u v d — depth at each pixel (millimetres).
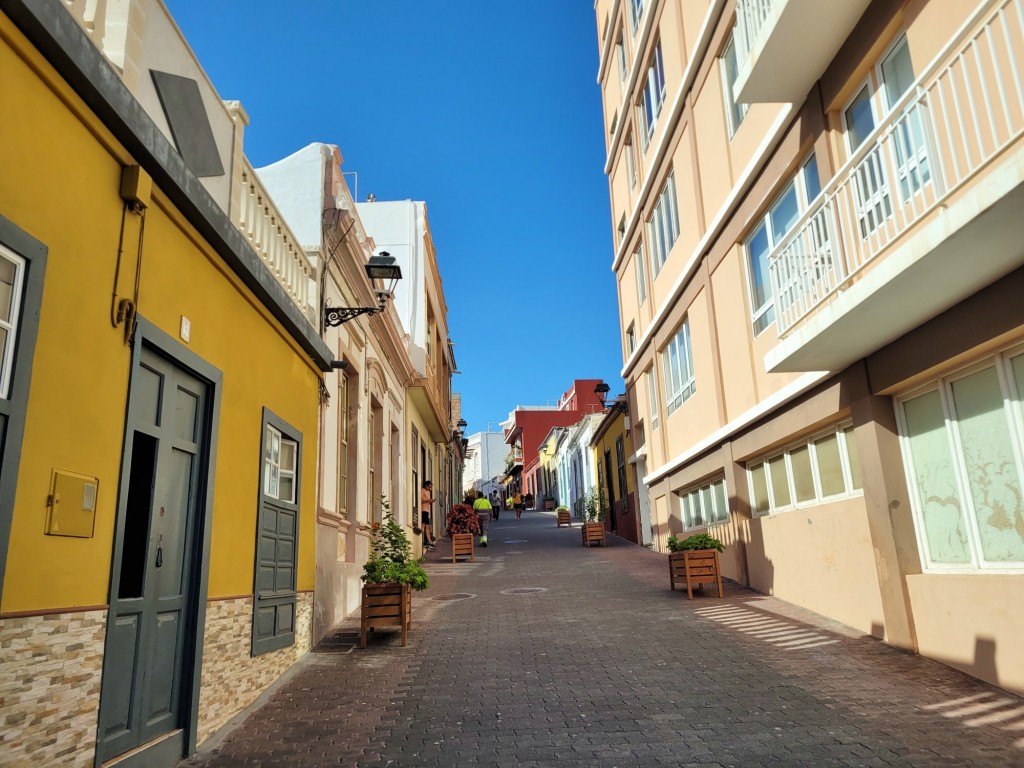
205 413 6066
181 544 5590
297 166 10219
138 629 4887
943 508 7582
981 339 6539
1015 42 5918
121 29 5234
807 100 9531
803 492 10789
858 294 6840
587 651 8328
